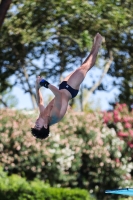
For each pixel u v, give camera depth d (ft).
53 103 49.29
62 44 160.86
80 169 107.76
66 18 150.10
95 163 107.34
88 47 143.13
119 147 109.70
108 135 109.91
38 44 160.56
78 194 94.48
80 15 147.54
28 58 165.37
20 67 166.09
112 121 112.68
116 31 154.61
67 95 49.73
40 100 49.55
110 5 145.59
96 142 107.76
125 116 112.88
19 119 105.70
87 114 113.29
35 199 92.84
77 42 141.79
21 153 101.86
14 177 97.35
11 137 102.06
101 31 154.10
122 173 108.99
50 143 103.81
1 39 154.71
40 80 48.37
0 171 97.19
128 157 111.34
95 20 147.95
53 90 48.19
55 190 93.97
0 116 104.83
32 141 102.22
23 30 150.00
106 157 107.34
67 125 107.55
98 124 111.14
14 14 151.43
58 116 48.96
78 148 105.60
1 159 101.65
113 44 161.58
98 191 108.68
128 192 50.60
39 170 102.22
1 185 93.40
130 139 111.34
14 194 92.43
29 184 99.09
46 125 48.88
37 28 152.35
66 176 104.58
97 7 145.28
